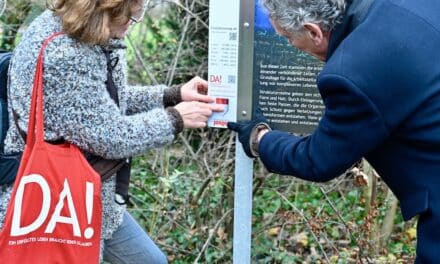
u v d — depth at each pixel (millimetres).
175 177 3580
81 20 2164
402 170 1922
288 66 2523
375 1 1926
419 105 1841
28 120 2281
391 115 1845
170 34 4703
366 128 1857
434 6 1913
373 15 1891
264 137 2248
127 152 2344
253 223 3969
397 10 1884
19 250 2244
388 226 3920
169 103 2715
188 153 4188
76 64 2209
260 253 3812
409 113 1847
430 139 1854
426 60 1833
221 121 2586
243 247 2689
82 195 2287
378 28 1860
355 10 1929
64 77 2211
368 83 1823
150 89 2730
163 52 4656
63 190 2258
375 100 1827
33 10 4230
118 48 2328
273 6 2025
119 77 2447
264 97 2559
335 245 3939
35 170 2225
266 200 4102
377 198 3955
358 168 3596
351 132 1874
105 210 2480
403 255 4004
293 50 2506
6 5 4328
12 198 2225
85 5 2154
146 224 3986
